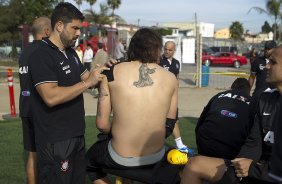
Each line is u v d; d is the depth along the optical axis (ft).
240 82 13.80
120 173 11.19
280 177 8.85
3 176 17.25
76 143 11.57
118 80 10.94
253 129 10.30
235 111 12.66
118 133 10.96
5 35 85.76
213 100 13.37
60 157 11.24
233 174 10.34
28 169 14.47
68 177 11.37
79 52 64.95
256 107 10.41
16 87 51.29
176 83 11.45
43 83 10.81
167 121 11.45
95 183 12.01
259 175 9.70
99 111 11.14
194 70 89.04
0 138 23.71
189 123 29.27
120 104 10.87
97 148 11.63
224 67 114.73
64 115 11.33
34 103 11.37
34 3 98.07
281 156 8.71
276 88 9.80
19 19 89.10
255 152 10.17
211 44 175.73
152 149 10.98
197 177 10.76
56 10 11.21
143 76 10.98
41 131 11.33
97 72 11.03
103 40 81.97
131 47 11.30
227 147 12.56
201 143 13.07
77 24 11.27
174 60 22.50
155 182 10.83
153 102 10.89
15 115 31.14
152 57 11.19
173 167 11.12
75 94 10.87
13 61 94.43
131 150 10.89
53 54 11.09
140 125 10.81
